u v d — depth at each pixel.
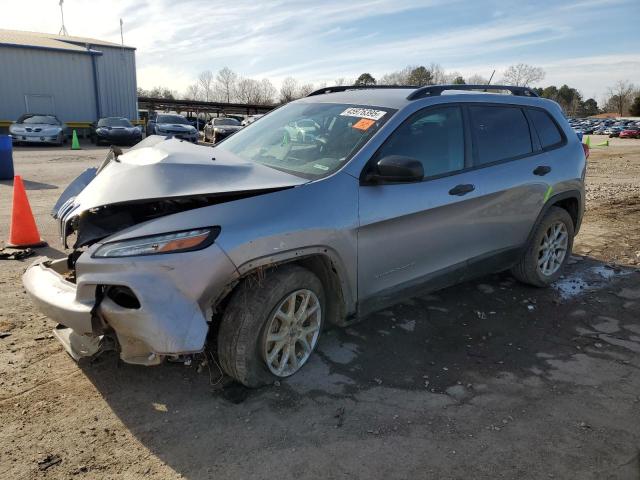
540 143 4.73
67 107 28.25
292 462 2.51
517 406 3.04
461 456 2.59
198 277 2.63
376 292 3.47
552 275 4.96
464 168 3.98
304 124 3.91
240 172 3.12
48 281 3.02
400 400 3.06
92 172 3.81
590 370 3.49
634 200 9.84
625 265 5.79
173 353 2.58
